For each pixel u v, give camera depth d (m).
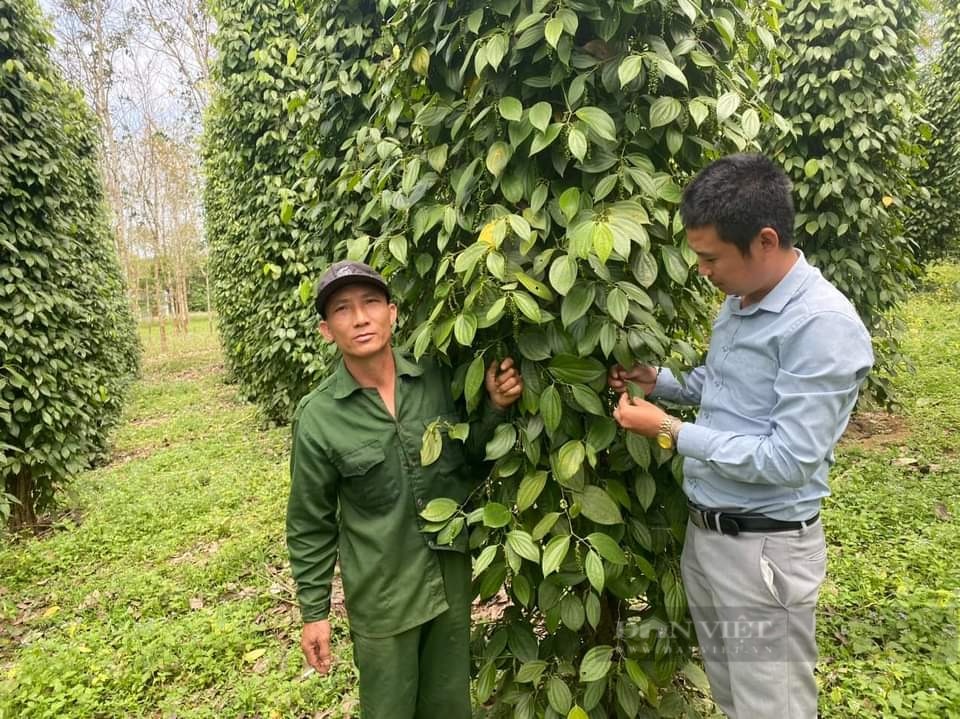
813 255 4.22
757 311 1.24
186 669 2.56
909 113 3.99
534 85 1.28
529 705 1.47
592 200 1.27
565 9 1.20
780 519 1.27
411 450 1.46
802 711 1.32
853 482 3.53
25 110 4.11
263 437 6.23
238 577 3.34
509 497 1.41
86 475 5.48
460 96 1.48
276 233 5.56
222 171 7.41
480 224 1.42
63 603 3.24
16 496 4.25
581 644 1.60
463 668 1.57
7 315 4.00
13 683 2.47
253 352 6.33
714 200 1.13
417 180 1.51
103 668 2.56
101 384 5.27
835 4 3.85
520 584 1.37
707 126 1.44
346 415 1.46
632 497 1.48
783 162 4.16
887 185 4.18
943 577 2.54
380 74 1.76
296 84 5.36
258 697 2.33
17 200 4.07
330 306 1.41
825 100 4.04
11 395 3.99
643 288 1.39
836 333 1.13
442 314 1.41
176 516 4.20
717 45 1.38
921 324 7.32
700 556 1.37
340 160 3.16
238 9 5.43
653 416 1.29
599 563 1.24
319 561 1.56
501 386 1.36
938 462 3.78
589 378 1.29
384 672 1.46
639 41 1.28
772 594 1.27
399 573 1.46
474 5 1.36
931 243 8.38
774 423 1.19
